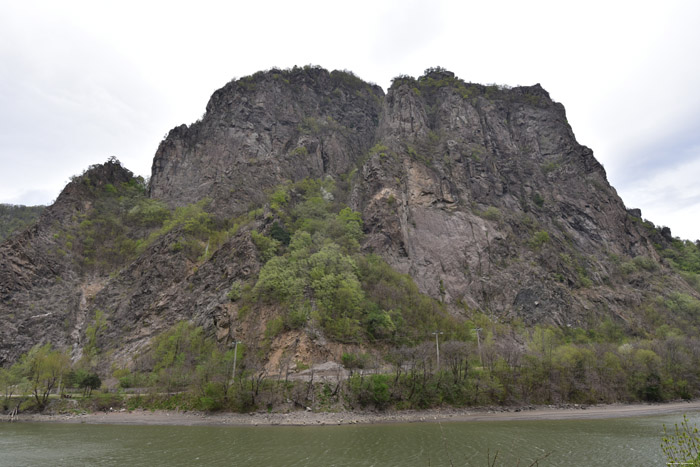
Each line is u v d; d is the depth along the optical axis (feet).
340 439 161.48
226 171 501.97
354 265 329.72
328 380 227.20
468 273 405.80
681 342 342.64
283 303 279.69
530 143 606.14
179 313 325.01
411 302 329.52
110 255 435.53
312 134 577.84
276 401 215.31
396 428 185.26
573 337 364.99
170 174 554.05
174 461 134.00
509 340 330.13
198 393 228.22
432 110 618.03
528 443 153.79
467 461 130.21
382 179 443.32
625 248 526.16
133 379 267.80
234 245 349.82
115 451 148.15
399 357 258.78
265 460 132.87
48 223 432.25
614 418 217.97
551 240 472.03
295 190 470.39
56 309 366.84
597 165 592.60
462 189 485.56
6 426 210.59
